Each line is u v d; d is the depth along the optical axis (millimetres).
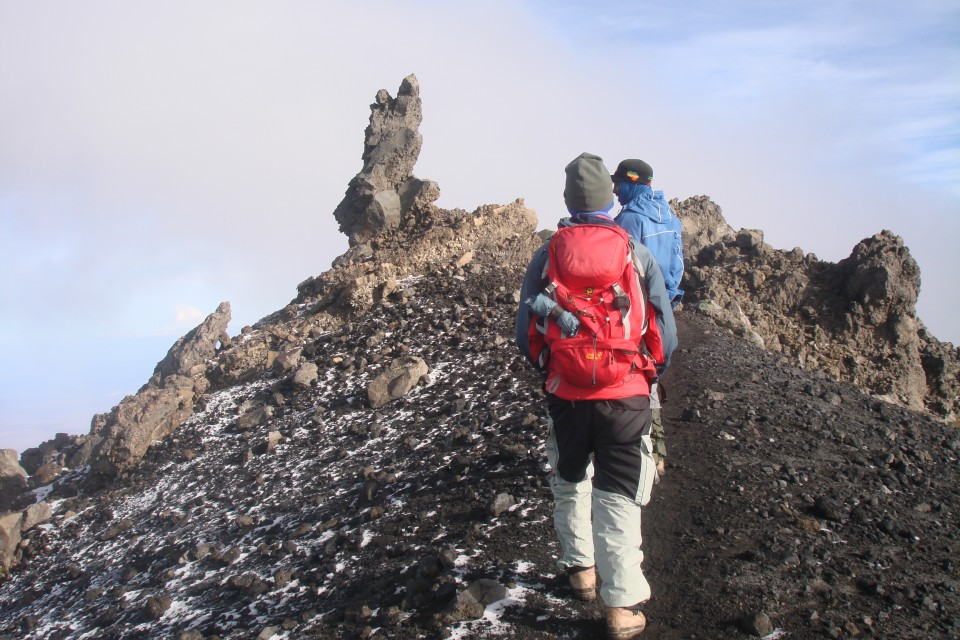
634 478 3908
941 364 11766
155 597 6188
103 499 9188
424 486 6457
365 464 7477
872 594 4293
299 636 4828
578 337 3785
